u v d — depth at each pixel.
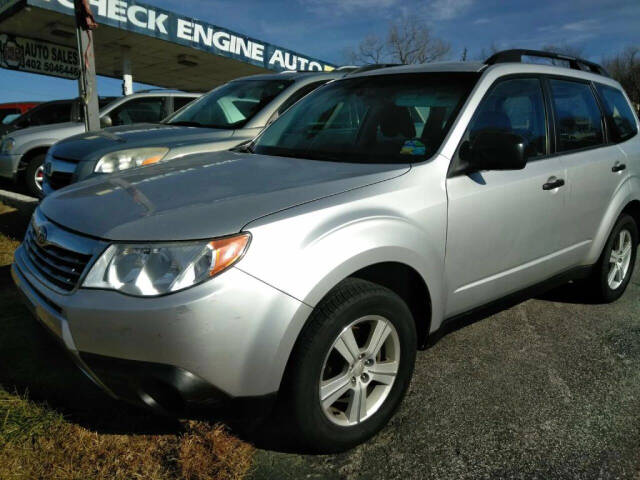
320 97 3.47
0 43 13.89
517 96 3.12
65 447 2.14
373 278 2.41
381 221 2.23
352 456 2.23
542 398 2.68
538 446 2.30
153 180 2.50
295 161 2.77
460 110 2.77
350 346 2.18
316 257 2.02
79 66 5.82
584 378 2.88
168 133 4.80
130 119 7.75
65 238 2.13
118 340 1.86
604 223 3.63
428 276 2.44
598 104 3.83
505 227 2.82
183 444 2.20
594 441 2.34
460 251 2.61
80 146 4.67
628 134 4.06
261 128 4.94
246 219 1.98
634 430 2.42
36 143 7.35
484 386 2.78
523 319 3.68
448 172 2.59
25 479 1.96
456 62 3.27
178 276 1.85
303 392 2.03
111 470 2.05
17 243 4.69
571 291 4.06
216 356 1.86
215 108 5.40
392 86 3.16
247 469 2.12
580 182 3.33
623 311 3.86
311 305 2.00
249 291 1.88
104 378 1.96
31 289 2.22
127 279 1.88
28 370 2.74
